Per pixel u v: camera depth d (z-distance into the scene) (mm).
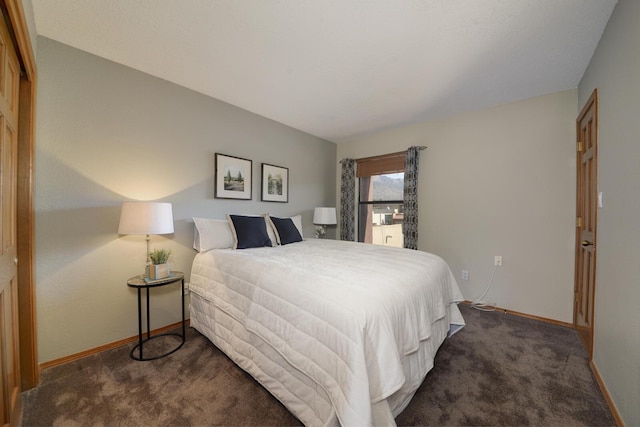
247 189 3123
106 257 2070
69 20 1649
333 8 1550
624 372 1316
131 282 1954
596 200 1815
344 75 2328
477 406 1441
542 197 2688
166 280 2018
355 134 4086
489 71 2240
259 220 2785
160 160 2385
